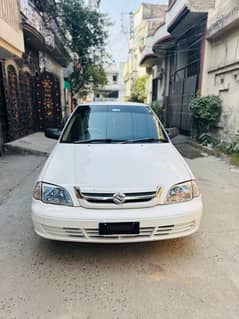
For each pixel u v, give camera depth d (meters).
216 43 8.25
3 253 2.45
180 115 11.84
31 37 8.27
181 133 11.73
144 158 2.65
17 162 6.24
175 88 12.73
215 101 7.86
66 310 1.79
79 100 23.41
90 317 1.73
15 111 7.87
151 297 1.91
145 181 2.24
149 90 20.45
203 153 7.51
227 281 2.09
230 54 7.35
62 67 16.36
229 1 7.20
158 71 16.55
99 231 2.12
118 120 3.53
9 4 5.43
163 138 3.36
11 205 3.61
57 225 2.14
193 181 2.43
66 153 2.80
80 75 16.17
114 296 1.92
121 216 2.10
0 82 6.98
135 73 27.22
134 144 3.08
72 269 2.22
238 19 6.37
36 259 2.36
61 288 1.99
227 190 4.29
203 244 2.63
